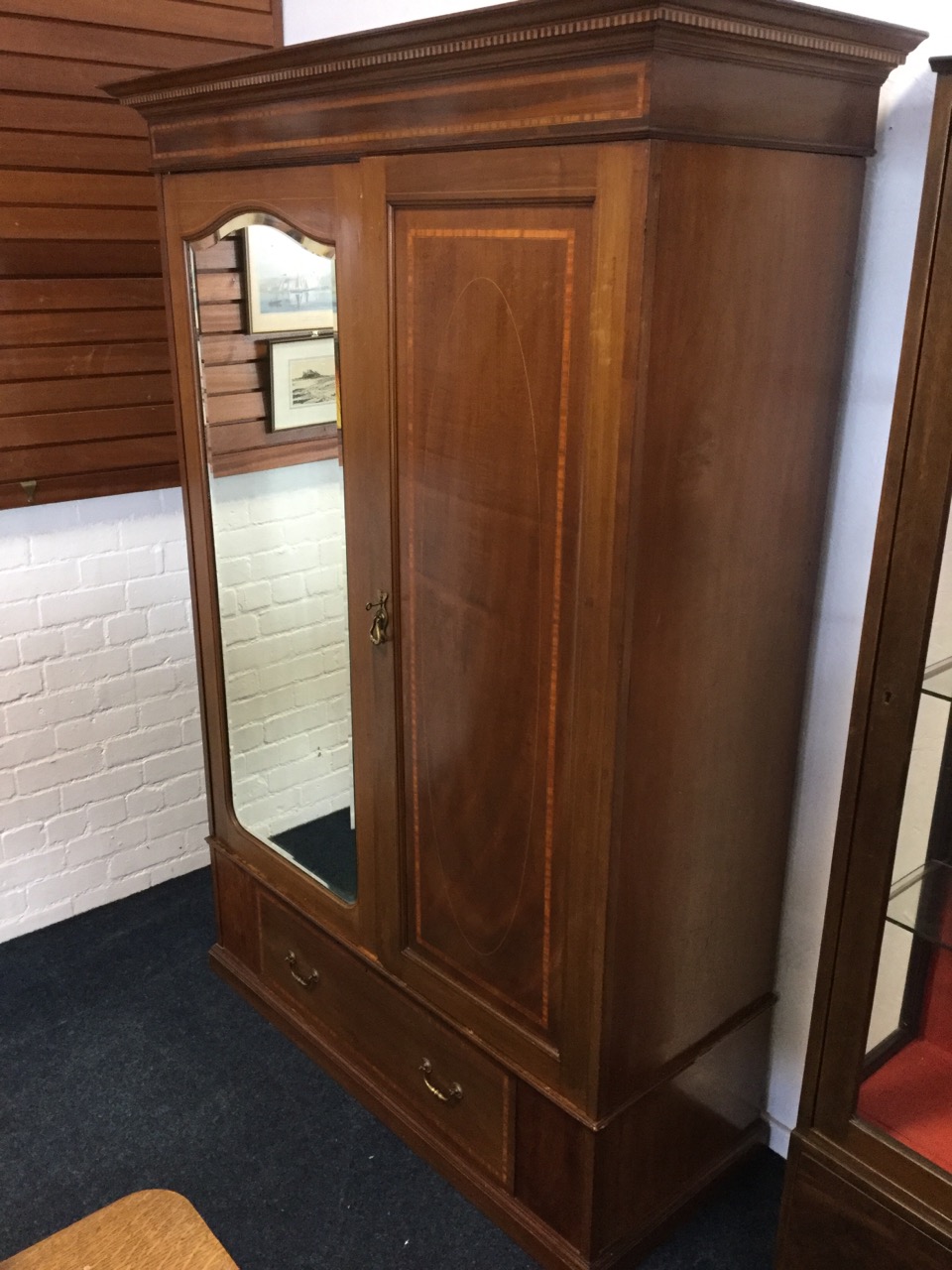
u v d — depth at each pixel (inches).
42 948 94.2
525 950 59.9
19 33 76.4
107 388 87.7
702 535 51.1
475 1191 67.9
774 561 56.1
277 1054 81.7
